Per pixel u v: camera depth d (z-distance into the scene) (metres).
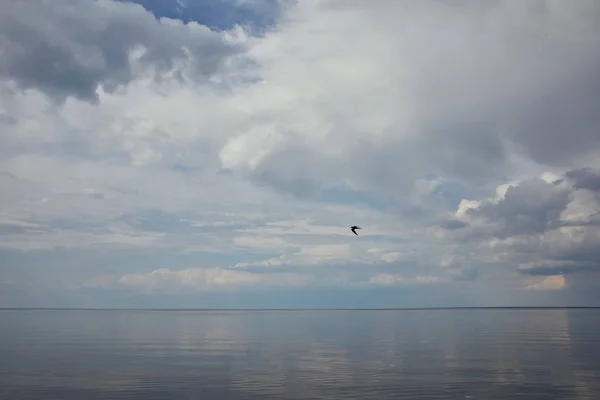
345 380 39.41
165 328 120.94
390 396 33.31
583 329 108.00
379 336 89.31
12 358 53.66
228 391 35.41
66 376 41.62
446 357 53.81
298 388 36.31
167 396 33.94
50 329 114.06
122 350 63.25
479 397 32.84
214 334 97.69
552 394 33.66
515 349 62.19
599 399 32.22
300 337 88.25
